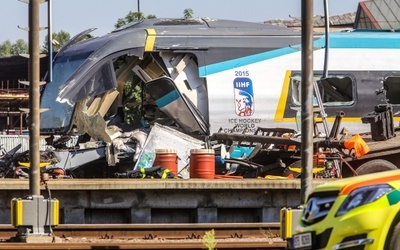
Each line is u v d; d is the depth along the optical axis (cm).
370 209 3581
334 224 3631
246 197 6862
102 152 7838
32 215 5381
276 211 6900
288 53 8356
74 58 8219
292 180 6850
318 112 8162
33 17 5297
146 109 8431
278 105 8294
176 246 4981
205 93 8206
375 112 8019
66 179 6731
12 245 4925
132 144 7925
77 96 7912
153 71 8250
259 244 5012
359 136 7538
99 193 6638
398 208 3591
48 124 8238
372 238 3562
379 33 8662
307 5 4934
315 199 3809
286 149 7950
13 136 12738
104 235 5656
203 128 8181
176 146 7950
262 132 8231
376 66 8544
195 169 7300
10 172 7825
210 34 8281
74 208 6581
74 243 5131
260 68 8294
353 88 8456
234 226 5781
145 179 6738
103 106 8106
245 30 8388
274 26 8569
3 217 6469
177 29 8269
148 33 8150
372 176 3756
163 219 6825
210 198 6806
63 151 7806
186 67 8212
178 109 8156
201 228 5750
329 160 7556
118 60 8294
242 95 8231
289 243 3947
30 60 5319
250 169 7981
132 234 5681
